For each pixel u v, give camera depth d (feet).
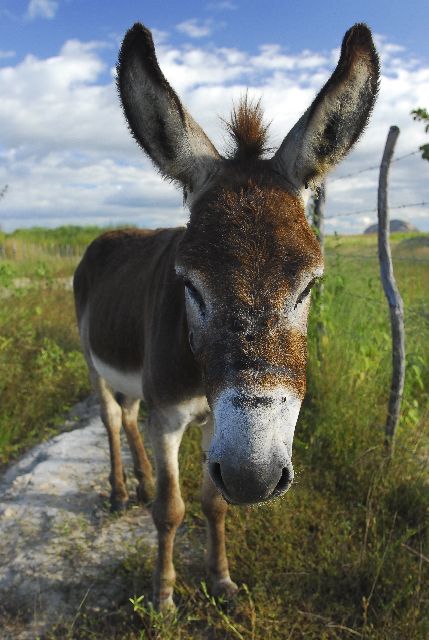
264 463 2.09
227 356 2.24
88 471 5.34
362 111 2.75
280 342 2.27
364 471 4.66
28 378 7.43
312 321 5.70
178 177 2.92
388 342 6.16
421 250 14.67
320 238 5.61
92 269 5.47
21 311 8.79
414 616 3.18
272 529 4.04
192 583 3.73
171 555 3.56
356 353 6.05
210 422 3.44
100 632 3.42
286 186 2.76
